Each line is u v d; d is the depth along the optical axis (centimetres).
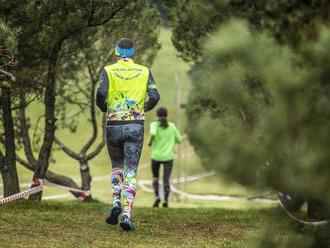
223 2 1867
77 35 2561
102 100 1808
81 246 1526
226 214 2542
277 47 878
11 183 2562
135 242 1641
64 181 3706
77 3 2259
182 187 6712
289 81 864
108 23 2770
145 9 2702
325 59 883
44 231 1758
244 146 829
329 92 876
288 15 1437
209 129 829
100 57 3447
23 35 2216
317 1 1380
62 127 3762
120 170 1850
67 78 3459
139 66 1847
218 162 821
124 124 1809
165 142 3603
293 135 861
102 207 2591
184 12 2641
